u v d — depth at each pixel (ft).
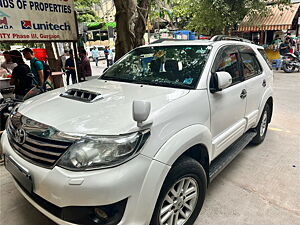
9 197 8.96
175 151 5.98
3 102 12.17
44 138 5.70
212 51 8.70
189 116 6.85
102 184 5.03
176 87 7.88
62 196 5.19
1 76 23.59
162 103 6.54
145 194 5.47
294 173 10.70
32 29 14.26
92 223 5.34
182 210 7.07
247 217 8.02
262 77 12.27
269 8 44.78
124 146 5.28
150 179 5.51
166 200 6.34
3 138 7.38
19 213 8.14
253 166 11.34
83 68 22.80
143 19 17.07
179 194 6.66
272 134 15.24
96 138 5.31
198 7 42.68
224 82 7.75
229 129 9.40
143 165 5.45
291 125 16.78
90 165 5.15
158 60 9.32
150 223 6.02
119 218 5.37
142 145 5.50
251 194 9.25
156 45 10.31
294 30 57.72
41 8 14.39
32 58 17.15
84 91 7.78
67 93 7.96
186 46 9.41
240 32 55.31
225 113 8.74
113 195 5.09
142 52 10.33
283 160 11.89
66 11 15.57
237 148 10.60
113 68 10.53
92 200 5.08
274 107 21.04
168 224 6.56
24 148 6.14
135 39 17.08
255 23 49.16
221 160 9.42
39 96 8.50
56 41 15.53
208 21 41.83
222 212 8.26
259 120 12.62
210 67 8.22
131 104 6.66
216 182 10.07
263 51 13.71
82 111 6.41
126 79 9.30
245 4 40.70
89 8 65.00
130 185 5.24
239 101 9.74
